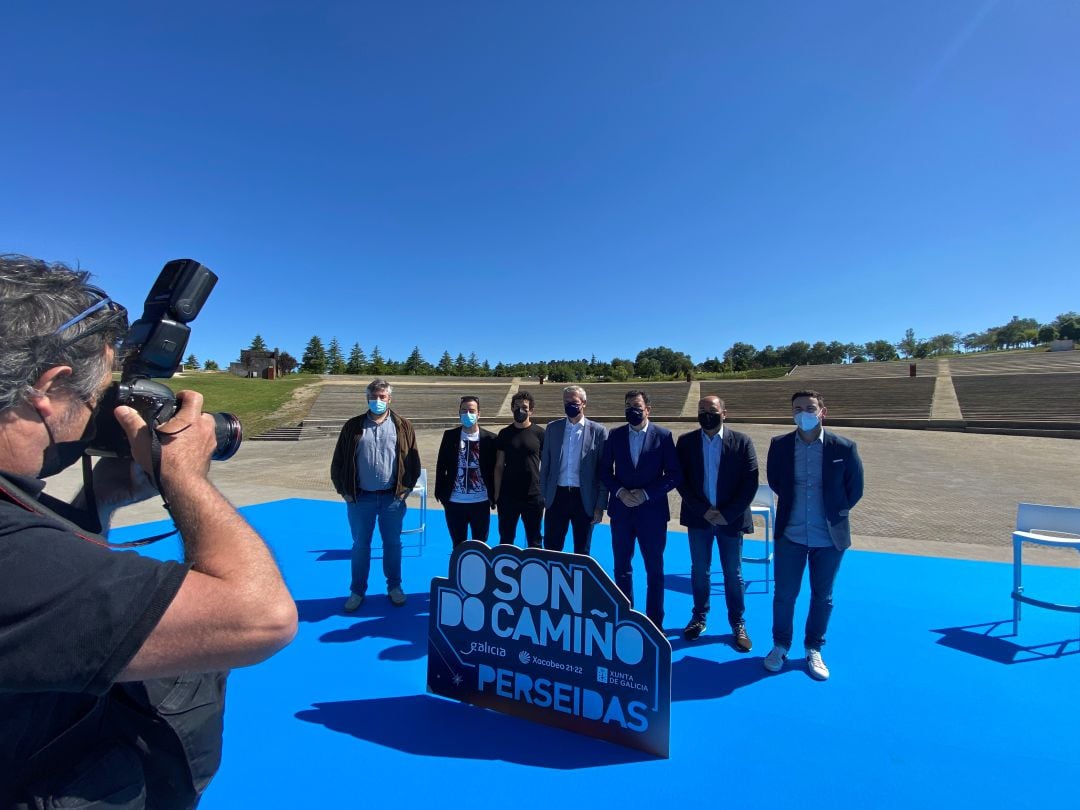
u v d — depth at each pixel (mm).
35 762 814
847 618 4398
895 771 2557
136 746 971
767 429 24859
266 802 2312
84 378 868
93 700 925
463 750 2693
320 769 2535
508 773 2525
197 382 35625
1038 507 4090
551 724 2895
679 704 3160
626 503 4102
